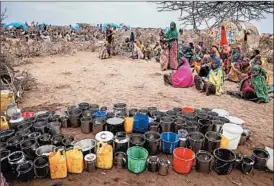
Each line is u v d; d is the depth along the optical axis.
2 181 2.67
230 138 3.93
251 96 6.72
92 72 9.48
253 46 14.72
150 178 3.31
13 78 6.39
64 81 7.98
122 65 11.27
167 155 3.84
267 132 4.84
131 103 6.00
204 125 4.32
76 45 17.06
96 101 6.07
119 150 3.66
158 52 13.19
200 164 3.41
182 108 5.36
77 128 4.56
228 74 8.92
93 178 3.27
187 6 6.62
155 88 7.41
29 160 3.38
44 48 14.04
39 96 6.38
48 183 3.16
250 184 3.31
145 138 3.80
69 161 3.28
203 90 7.19
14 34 21.08
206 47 12.65
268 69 11.45
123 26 28.72
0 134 3.88
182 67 7.61
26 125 4.19
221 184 3.27
